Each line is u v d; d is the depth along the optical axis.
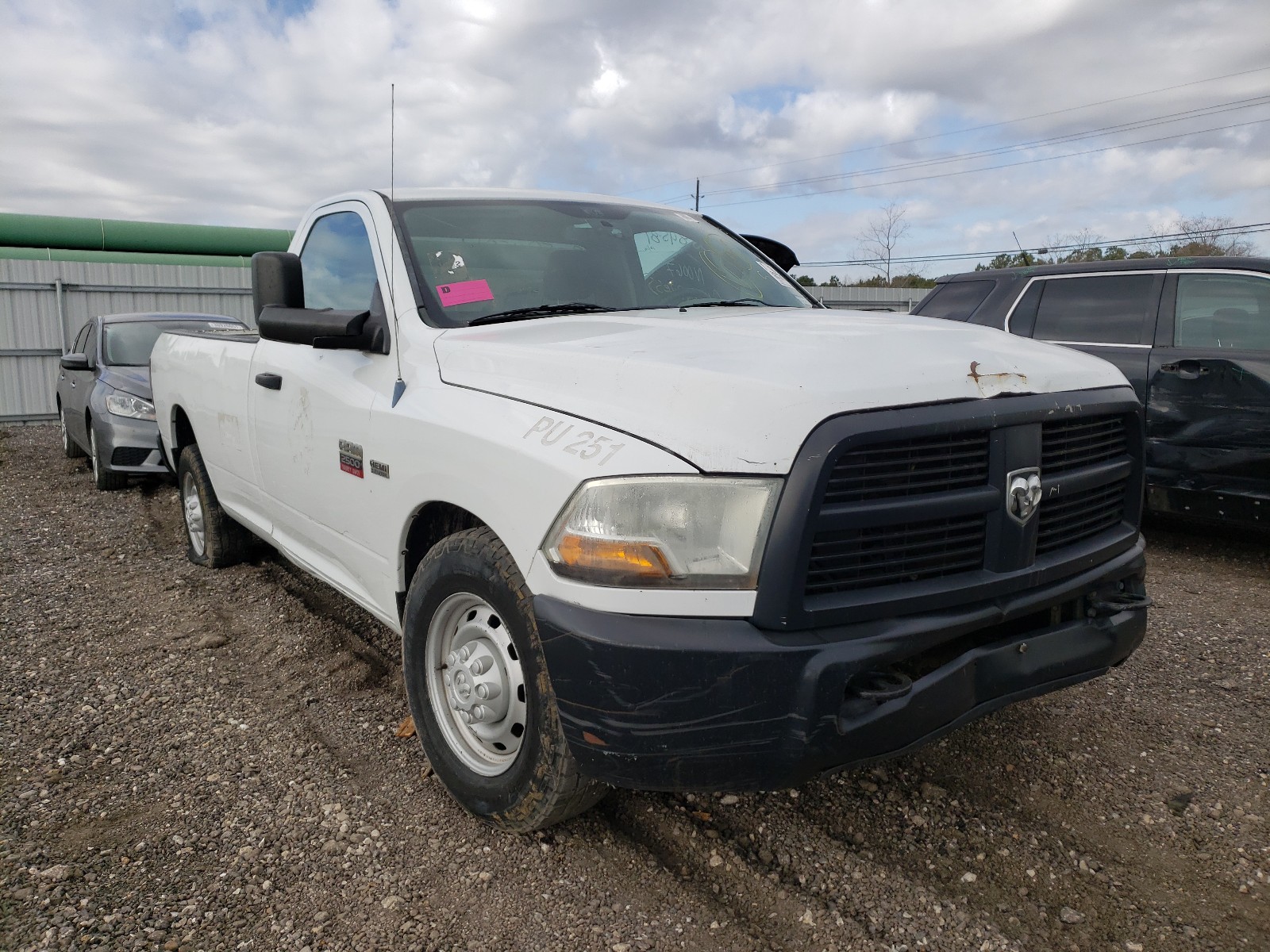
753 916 2.18
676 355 2.21
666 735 1.91
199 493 5.22
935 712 2.09
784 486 1.88
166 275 18.20
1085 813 2.62
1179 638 4.08
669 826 2.57
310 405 3.32
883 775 2.84
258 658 3.94
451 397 2.56
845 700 1.98
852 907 2.21
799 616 1.90
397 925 2.15
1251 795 2.72
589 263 3.32
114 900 2.24
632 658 1.90
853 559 1.99
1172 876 2.33
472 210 3.33
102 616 4.51
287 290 3.11
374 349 2.98
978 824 2.57
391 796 2.76
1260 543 5.84
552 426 2.20
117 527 6.66
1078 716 3.27
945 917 2.17
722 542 1.91
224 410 4.33
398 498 2.72
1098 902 2.22
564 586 2.03
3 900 2.24
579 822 2.59
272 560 5.49
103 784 2.83
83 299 17.42
